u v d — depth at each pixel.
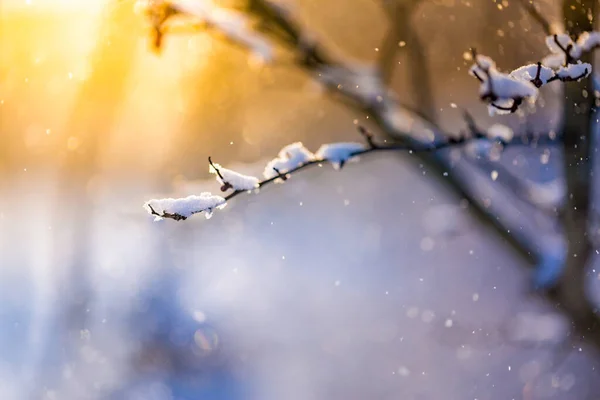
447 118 6.68
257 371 10.27
